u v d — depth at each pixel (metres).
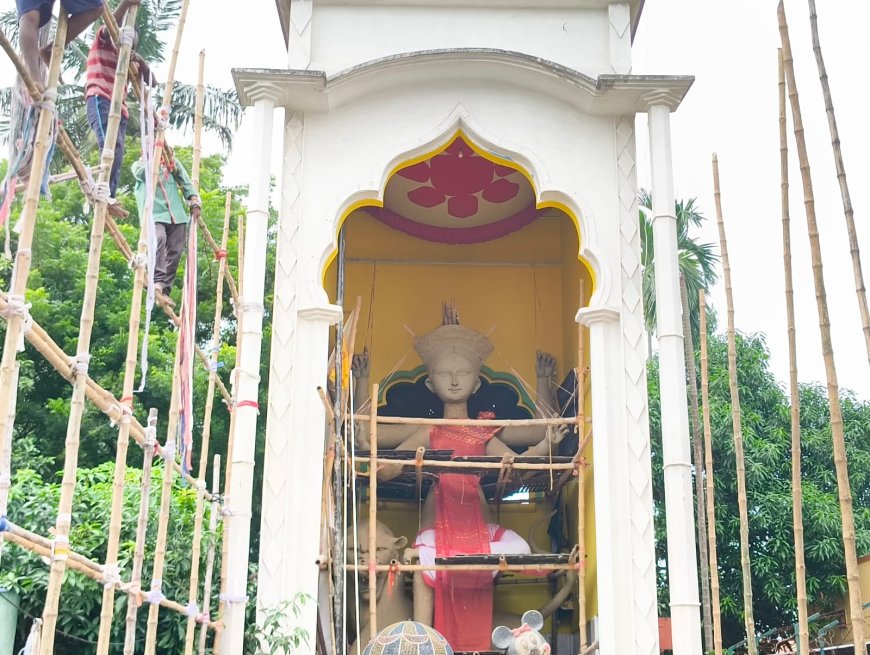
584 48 11.02
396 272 13.88
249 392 9.34
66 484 5.18
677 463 9.37
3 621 8.72
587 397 11.39
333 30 10.93
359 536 11.32
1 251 17.03
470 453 11.75
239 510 9.07
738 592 19.64
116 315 18.17
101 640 5.77
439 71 10.63
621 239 10.31
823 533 19.31
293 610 8.81
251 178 9.98
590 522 10.92
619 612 9.30
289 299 9.97
